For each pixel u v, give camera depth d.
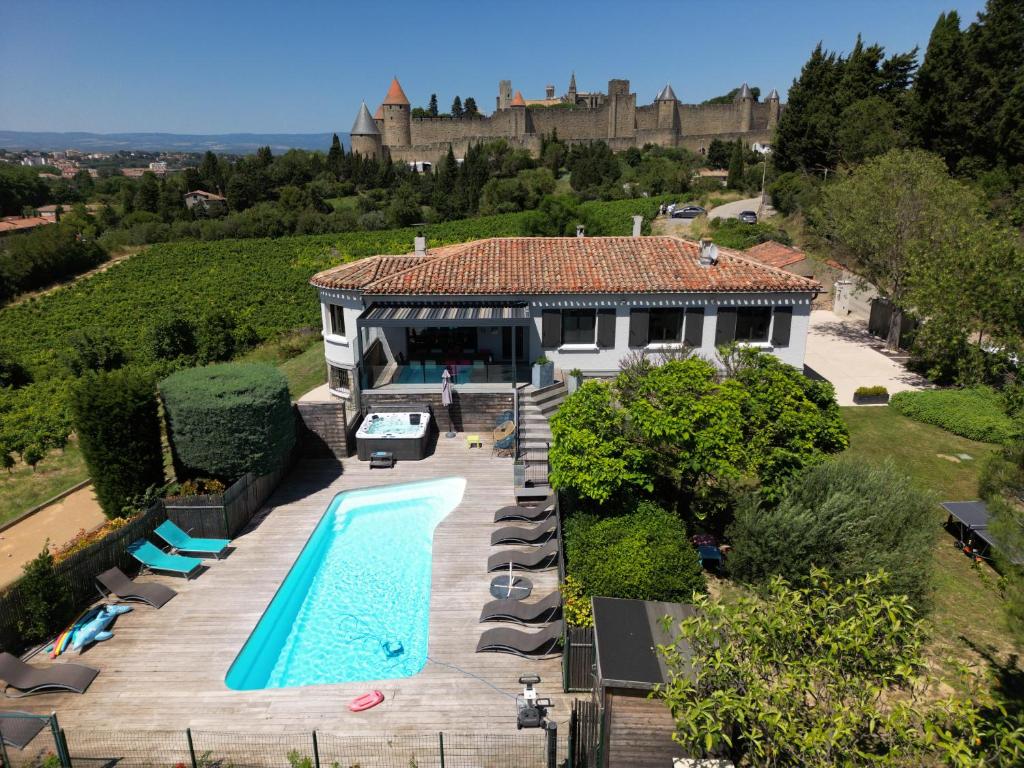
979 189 41.97
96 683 12.95
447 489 21.30
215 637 14.28
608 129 148.12
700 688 8.89
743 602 9.09
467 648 13.84
